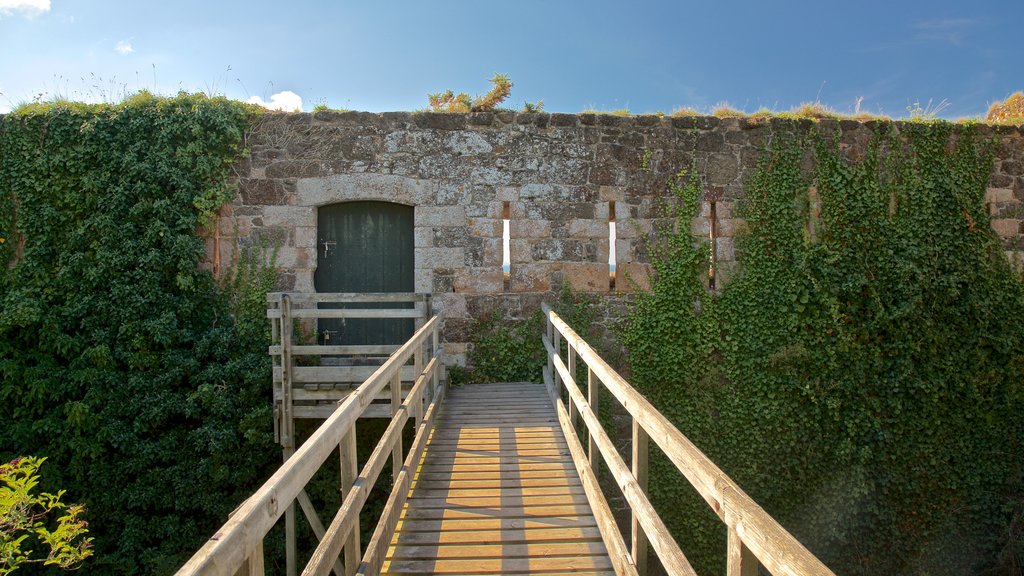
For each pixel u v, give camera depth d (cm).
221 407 598
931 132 714
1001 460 685
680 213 713
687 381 694
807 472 676
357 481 259
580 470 384
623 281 712
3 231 637
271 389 630
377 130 706
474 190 711
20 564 561
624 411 705
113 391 606
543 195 714
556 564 302
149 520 601
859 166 708
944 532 673
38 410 602
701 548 668
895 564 670
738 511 141
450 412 572
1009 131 723
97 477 595
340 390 595
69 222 638
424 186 707
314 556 202
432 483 404
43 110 649
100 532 600
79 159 638
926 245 699
